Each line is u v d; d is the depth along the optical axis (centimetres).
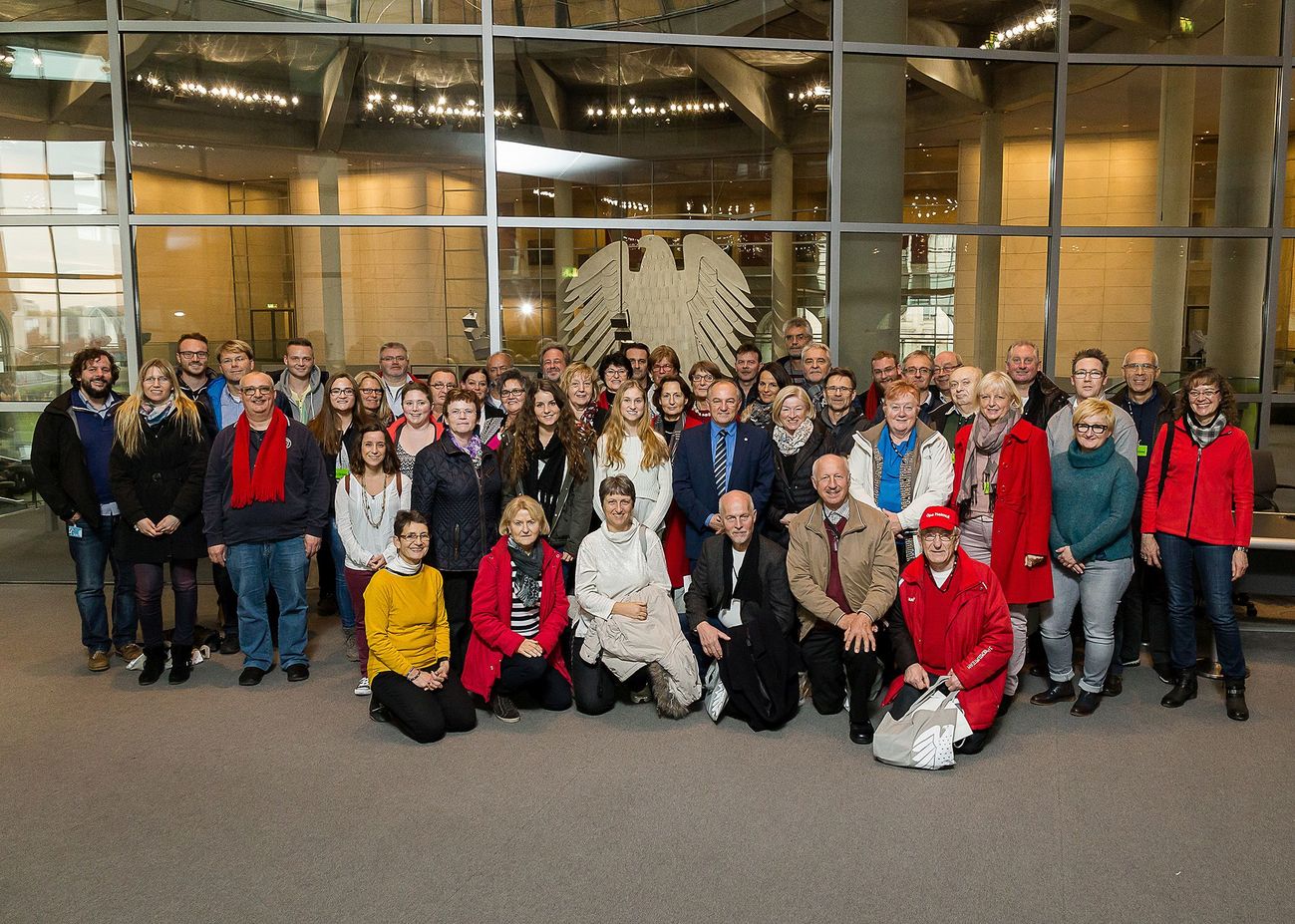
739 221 737
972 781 384
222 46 719
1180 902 296
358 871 316
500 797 371
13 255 728
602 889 304
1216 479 451
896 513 487
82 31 707
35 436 511
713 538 472
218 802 368
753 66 729
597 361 747
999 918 287
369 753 417
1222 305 749
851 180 736
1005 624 407
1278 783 379
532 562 462
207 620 640
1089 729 440
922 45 725
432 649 454
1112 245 744
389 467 507
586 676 466
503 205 732
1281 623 607
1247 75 730
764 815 355
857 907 293
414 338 742
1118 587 450
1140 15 729
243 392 502
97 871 318
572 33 718
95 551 525
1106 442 450
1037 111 735
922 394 597
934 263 743
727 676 443
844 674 468
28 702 481
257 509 504
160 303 734
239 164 730
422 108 725
